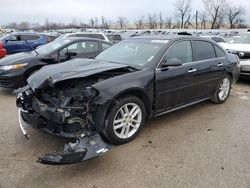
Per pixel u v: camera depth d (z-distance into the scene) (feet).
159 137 14.14
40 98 12.76
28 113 12.79
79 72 12.54
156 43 15.98
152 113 14.71
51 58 23.02
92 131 11.71
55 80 11.85
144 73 13.82
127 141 13.38
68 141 13.24
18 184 10.03
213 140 13.93
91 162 11.57
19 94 13.62
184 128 15.40
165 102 15.20
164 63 14.70
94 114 11.82
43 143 13.10
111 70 13.16
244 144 13.55
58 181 10.27
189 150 12.80
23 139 13.51
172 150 12.76
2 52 37.63
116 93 12.18
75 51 24.75
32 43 52.80
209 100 20.39
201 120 16.74
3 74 21.36
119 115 12.99
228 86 20.59
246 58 27.66
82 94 11.62
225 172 11.03
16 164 11.32
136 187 10.02
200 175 10.79
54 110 11.53
